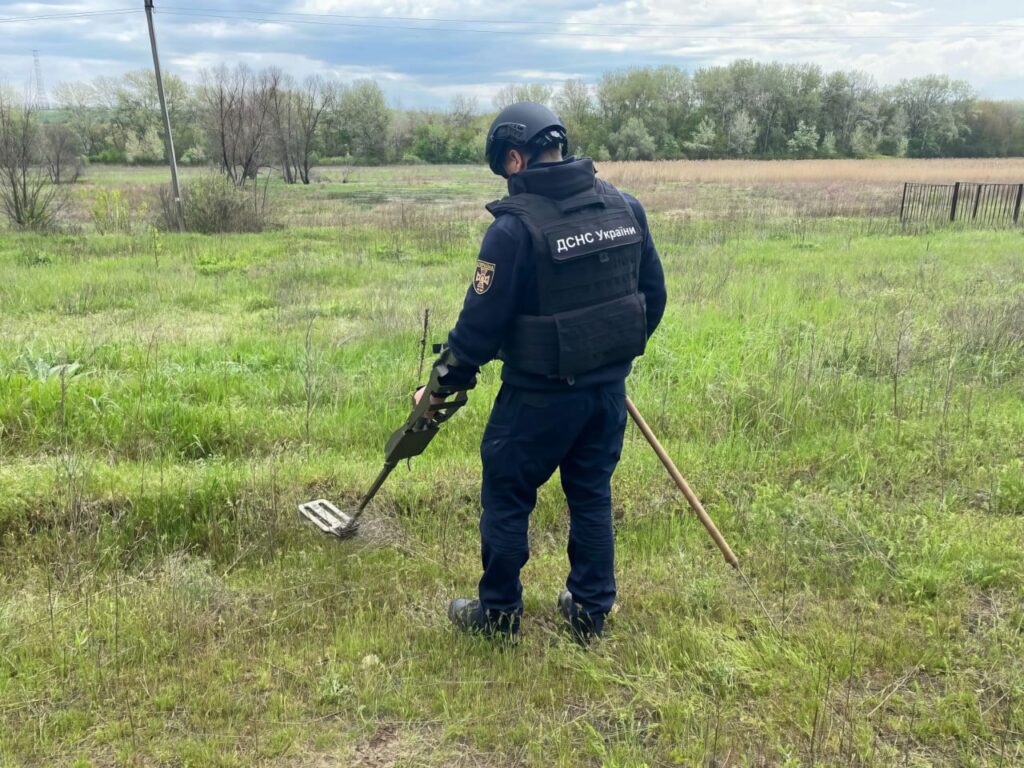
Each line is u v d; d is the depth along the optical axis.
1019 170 51.72
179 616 2.87
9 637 2.75
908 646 2.70
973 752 2.24
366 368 6.04
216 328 7.66
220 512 3.77
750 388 5.20
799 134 84.12
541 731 2.33
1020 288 8.61
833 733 2.29
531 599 3.06
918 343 6.10
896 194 29.66
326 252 13.72
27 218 18.28
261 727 2.36
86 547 3.42
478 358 2.41
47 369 5.67
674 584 3.15
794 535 3.46
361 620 2.89
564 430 2.50
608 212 2.47
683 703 2.41
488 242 2.36
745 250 13.27
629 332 2.48
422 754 2.28
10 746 2.27
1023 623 2.82
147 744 2.30
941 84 87.94
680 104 87.31
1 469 3.95
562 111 83.94
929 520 3.63
